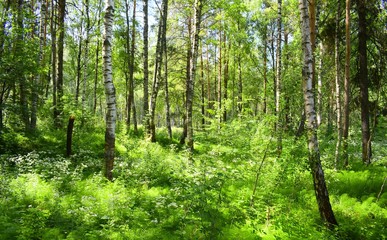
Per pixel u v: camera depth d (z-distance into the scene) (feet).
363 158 39.55
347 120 39.47
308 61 21.77
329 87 55.11
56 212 20.08
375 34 39.29
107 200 22.50
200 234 18.89
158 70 55.83
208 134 33.91
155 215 21.90
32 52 39.24
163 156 40.27
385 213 23.11
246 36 74.08
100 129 56.95
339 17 40.37
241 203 24.14
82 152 38.65
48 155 36.65
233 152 29.17
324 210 21.63
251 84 98.12
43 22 51.98
